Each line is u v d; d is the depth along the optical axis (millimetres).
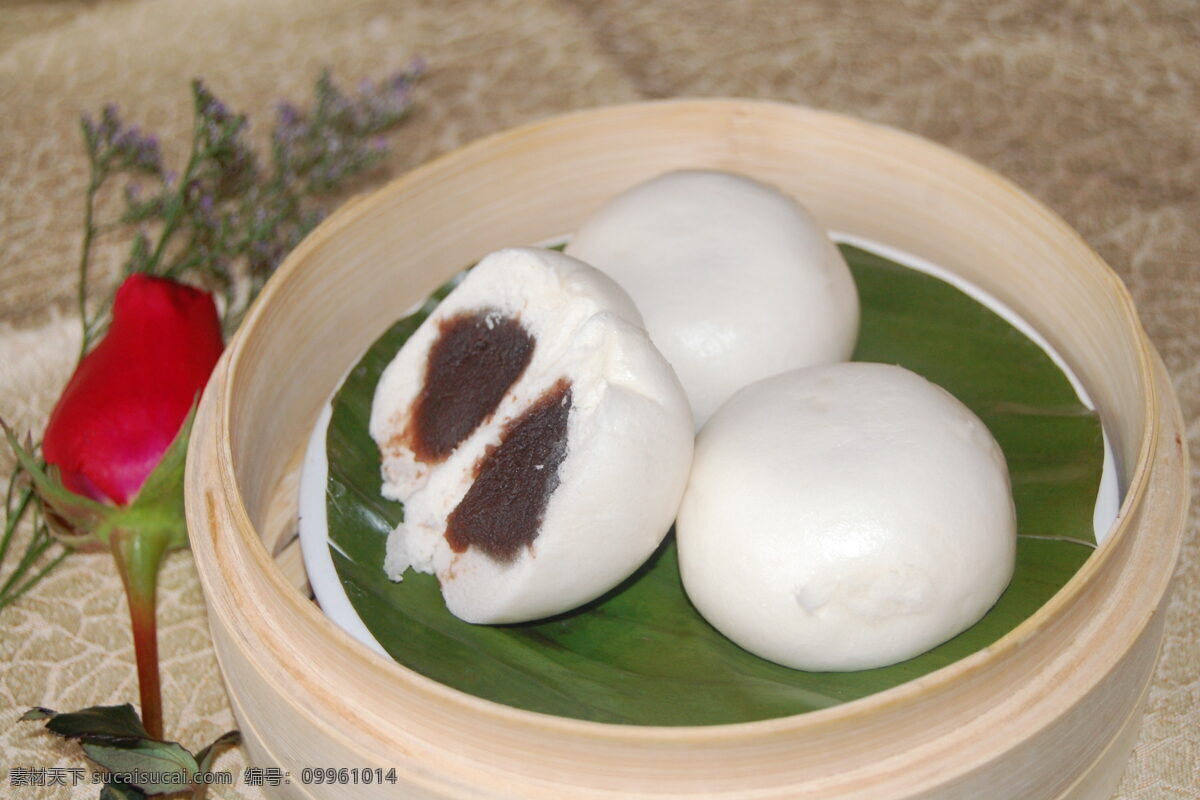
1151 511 375
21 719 394
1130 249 500
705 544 381
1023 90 560
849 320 426
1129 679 363
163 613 432
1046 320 436
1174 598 423
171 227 479
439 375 414
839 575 366
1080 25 588
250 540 362
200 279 505
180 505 415
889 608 367
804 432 379
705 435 394
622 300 395
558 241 456
